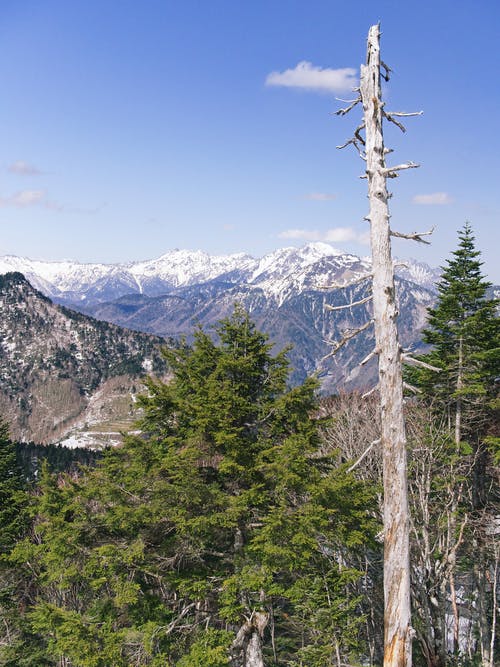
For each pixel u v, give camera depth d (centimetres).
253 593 1617
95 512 1572
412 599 1817
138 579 1476
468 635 2094
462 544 2159
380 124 992
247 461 1533
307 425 1631
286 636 2317
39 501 1558
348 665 1391
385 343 982
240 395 1681
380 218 994
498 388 2300
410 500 1884
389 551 972
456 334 2211
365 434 2261
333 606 1396
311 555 1383
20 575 2323
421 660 1847
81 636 1357
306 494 1483
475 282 2289
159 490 1412
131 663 1393
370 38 990
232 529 1562
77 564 1442
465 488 2297
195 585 1422
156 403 1664
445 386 2205
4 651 2125
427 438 1964
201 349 1758
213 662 1306
